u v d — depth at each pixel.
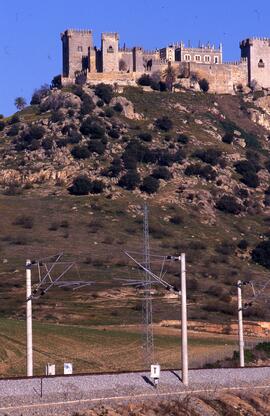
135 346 198.00
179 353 189.38
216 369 138.50
